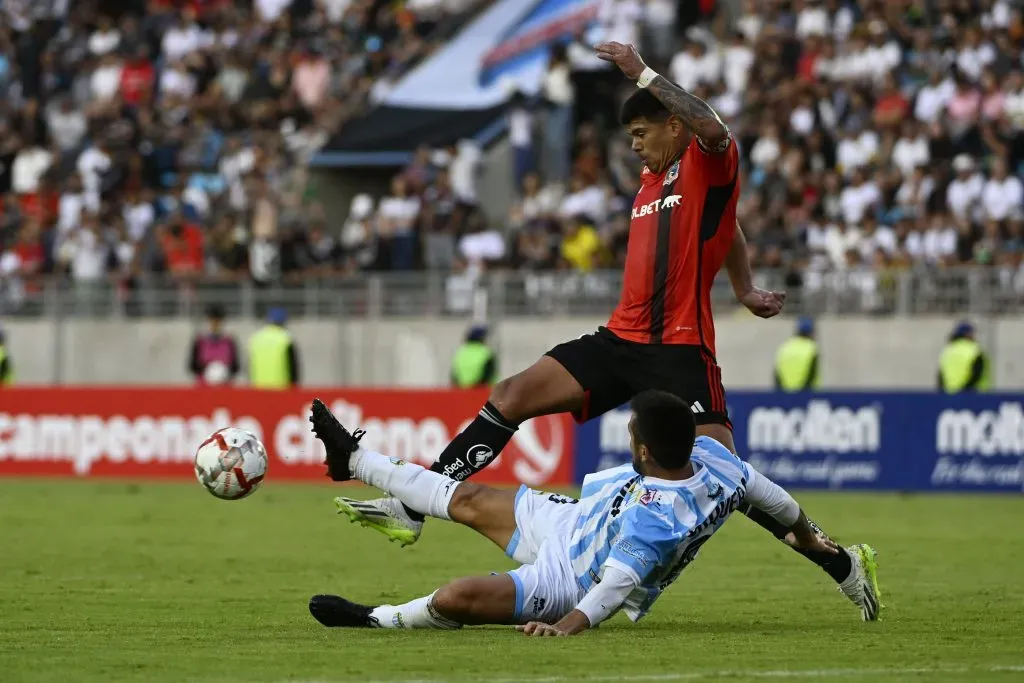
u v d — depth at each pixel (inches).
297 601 1279.5
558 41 4069.9
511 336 3250.5
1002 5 3503.9
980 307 2957.7
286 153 4133.9
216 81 4394.7
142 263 3779.5
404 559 1665.8
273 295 3479.3
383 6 4527.6
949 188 3159.5
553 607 1032.8
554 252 3378.4
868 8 3656.5
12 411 2989.7
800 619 1175.0
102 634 1056.8
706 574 1535.4
